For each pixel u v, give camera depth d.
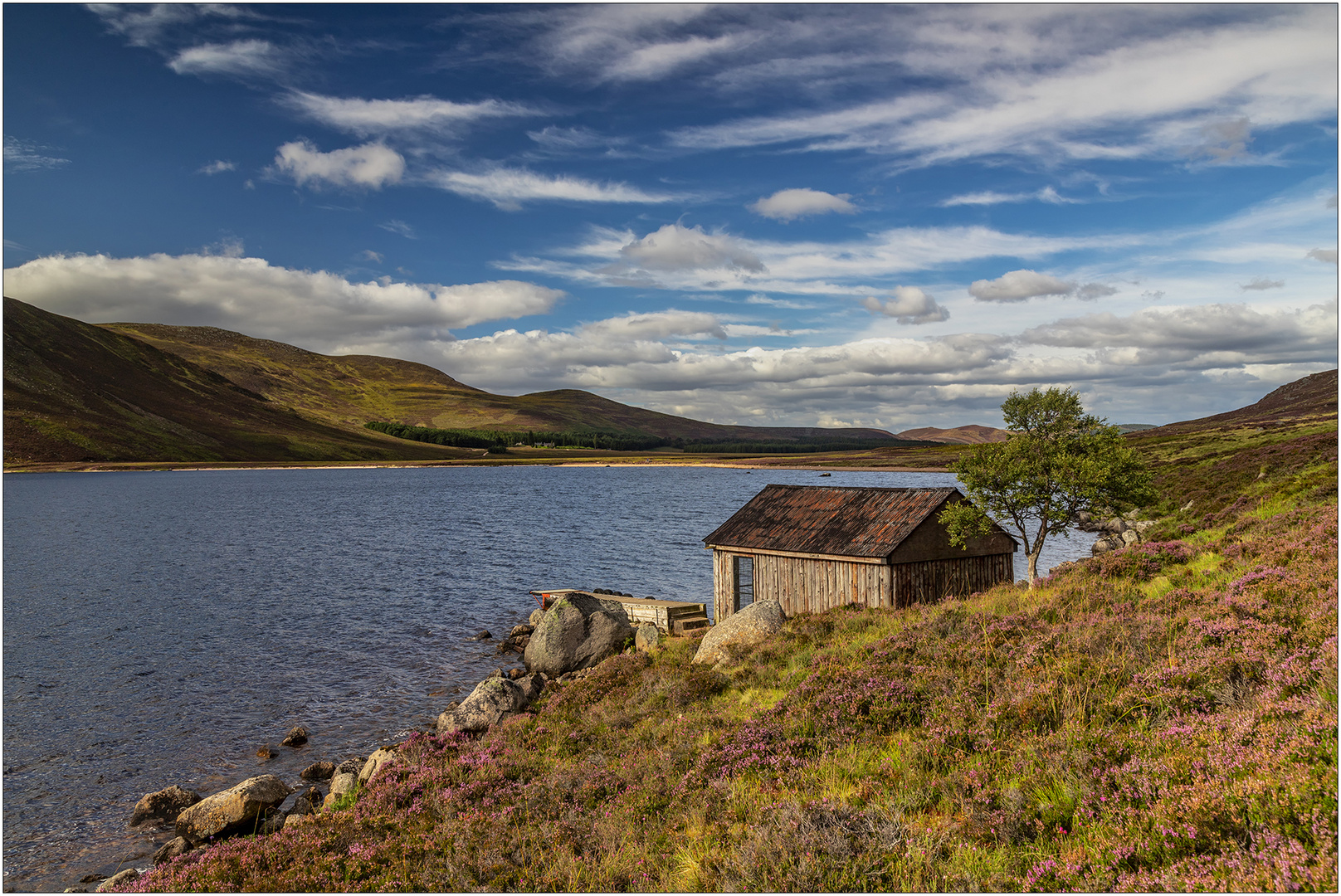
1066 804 8.27
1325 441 49.94
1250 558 19.58
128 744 24.55
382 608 46.12
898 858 8.02
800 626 23.50
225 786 21.48
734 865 8.56
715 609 33.88
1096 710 10.50
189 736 25.28
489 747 17.31
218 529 91.38
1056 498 30.25
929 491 30.17
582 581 54.72
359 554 69.19
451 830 11.98
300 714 27.39
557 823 11.42
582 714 19.30
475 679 31.61
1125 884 6.43
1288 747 7.45
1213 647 11.63
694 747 13.82
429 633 39.88
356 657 35.09
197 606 46.66
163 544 77.50
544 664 30.66
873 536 28.19
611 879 9.11
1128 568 22.36
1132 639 13.20
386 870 10.84
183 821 17.91
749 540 32.31
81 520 102.62
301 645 37.38
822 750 12.02
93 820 19.58
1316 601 12.51
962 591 29.27
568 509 117.19
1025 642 14.60
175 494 155.00
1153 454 98.94
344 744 24.50
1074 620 15.85
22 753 23.78
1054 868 7.05
